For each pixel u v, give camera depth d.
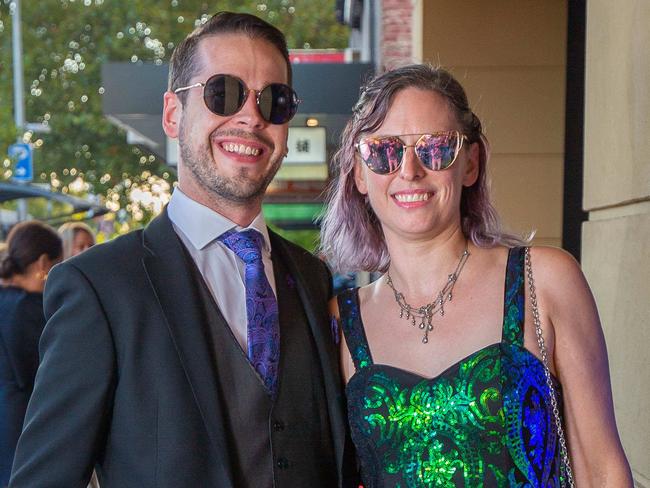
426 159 2.61
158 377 2.42
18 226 4.75
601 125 3.43
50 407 2.38
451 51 5.95
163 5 23.91
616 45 3.25
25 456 2.38
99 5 23.50
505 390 2.46
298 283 2.81
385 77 2.71
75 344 2.40
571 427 2.51
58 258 4.79
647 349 2.91
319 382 2.68
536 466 2.42
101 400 2.39
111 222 18.56
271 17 24.88
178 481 2.38
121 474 2.41
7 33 23.12
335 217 3.01
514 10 5.92
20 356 4.43
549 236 6.00
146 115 8.12
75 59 23.56
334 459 2.68
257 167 2.70
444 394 2.50
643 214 3.00
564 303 2.52
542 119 5.96
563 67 5.93
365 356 2.70
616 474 2.45
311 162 9.41
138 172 22.88
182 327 2.48
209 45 2.72
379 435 2.58
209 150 2.68
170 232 2.63
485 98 5.96
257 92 2.71
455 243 2.68
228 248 2.69
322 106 8.38
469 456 2.45
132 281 2.49
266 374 2.58
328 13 24.95
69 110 23.08
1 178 14.84
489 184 2.77
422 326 2.64
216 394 2.45
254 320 2.62
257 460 2.50
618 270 3.22
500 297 2.58
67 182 22.97
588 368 2.48
